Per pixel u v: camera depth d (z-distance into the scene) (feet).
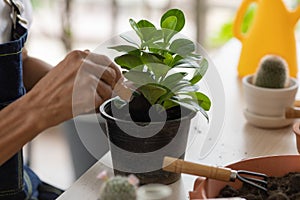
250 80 4.24
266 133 3.99
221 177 2.85
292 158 3.05
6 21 4.17
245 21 7.82
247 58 5.05
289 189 2.86
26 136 3.27
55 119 3.23
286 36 4.92
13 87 4.00
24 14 4.42
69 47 8.36
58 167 8.14
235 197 2.80
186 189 3.20
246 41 5.08
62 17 8.28
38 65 4.68
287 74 4.07
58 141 8.77
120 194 2.29
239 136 3.92
